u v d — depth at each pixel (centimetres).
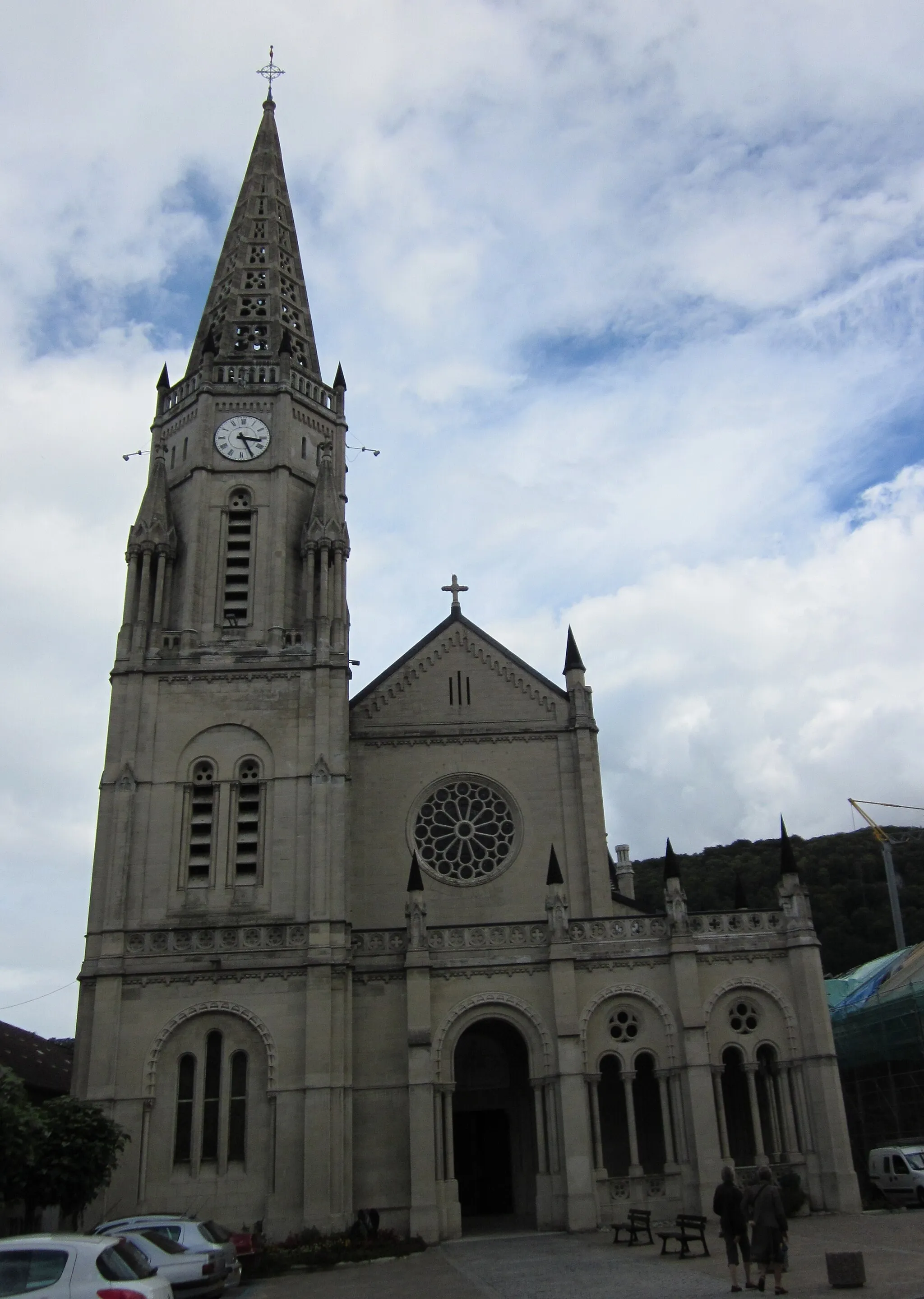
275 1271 4122
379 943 5281
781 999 5222
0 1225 4816
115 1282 2078
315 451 6500
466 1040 5731
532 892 5894
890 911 11962
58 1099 4397
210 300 7200
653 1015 5184
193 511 6081
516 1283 3256
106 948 5031
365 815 6016
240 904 5247
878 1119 7412
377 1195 4866
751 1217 3219
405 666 6328
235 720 5588
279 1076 4872
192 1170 4747
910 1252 3344
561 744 6194
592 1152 4962
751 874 14138
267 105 8069
